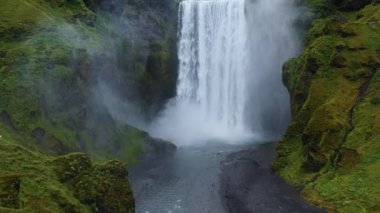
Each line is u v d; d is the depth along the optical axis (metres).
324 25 96.62
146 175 82.56
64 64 83.56
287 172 79.44
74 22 98.06
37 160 56.50
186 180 79.75
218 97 123.75
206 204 69.38
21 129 73.44
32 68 80.38
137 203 69.94
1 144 57.62
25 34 87.19
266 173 81.88
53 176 55.12
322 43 90.25
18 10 91.44
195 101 125.44
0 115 74.19
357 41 88.00
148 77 116.19
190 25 126.88
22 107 75.56
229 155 93.88
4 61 81.25
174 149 96.94
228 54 122.94
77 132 81.44
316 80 86.06
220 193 73.50
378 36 88.38
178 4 127.25
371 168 67.31
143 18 117.94
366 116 75.94
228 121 121.88
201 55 125.69
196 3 126.38
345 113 78.81
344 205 63.97
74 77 84.38
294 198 70.00
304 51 94.56
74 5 103.50
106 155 85.00
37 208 47.97
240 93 120.81
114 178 58.81
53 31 89.88
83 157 58.31
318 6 106.56
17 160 55.31
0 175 45.88
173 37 125.56
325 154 74.75
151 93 116.62
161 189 75.62
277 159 83.50
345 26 91.00
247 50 120.00
